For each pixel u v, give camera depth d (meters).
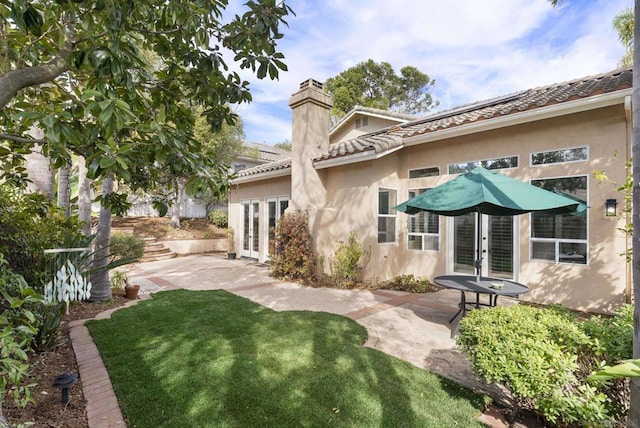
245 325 5.68
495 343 3.06
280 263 10.45
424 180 9.73
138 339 4.92
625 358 2.77
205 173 3.11
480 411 3.27
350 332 5.42
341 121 17.14
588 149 6.86
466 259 8.87
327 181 11.21
